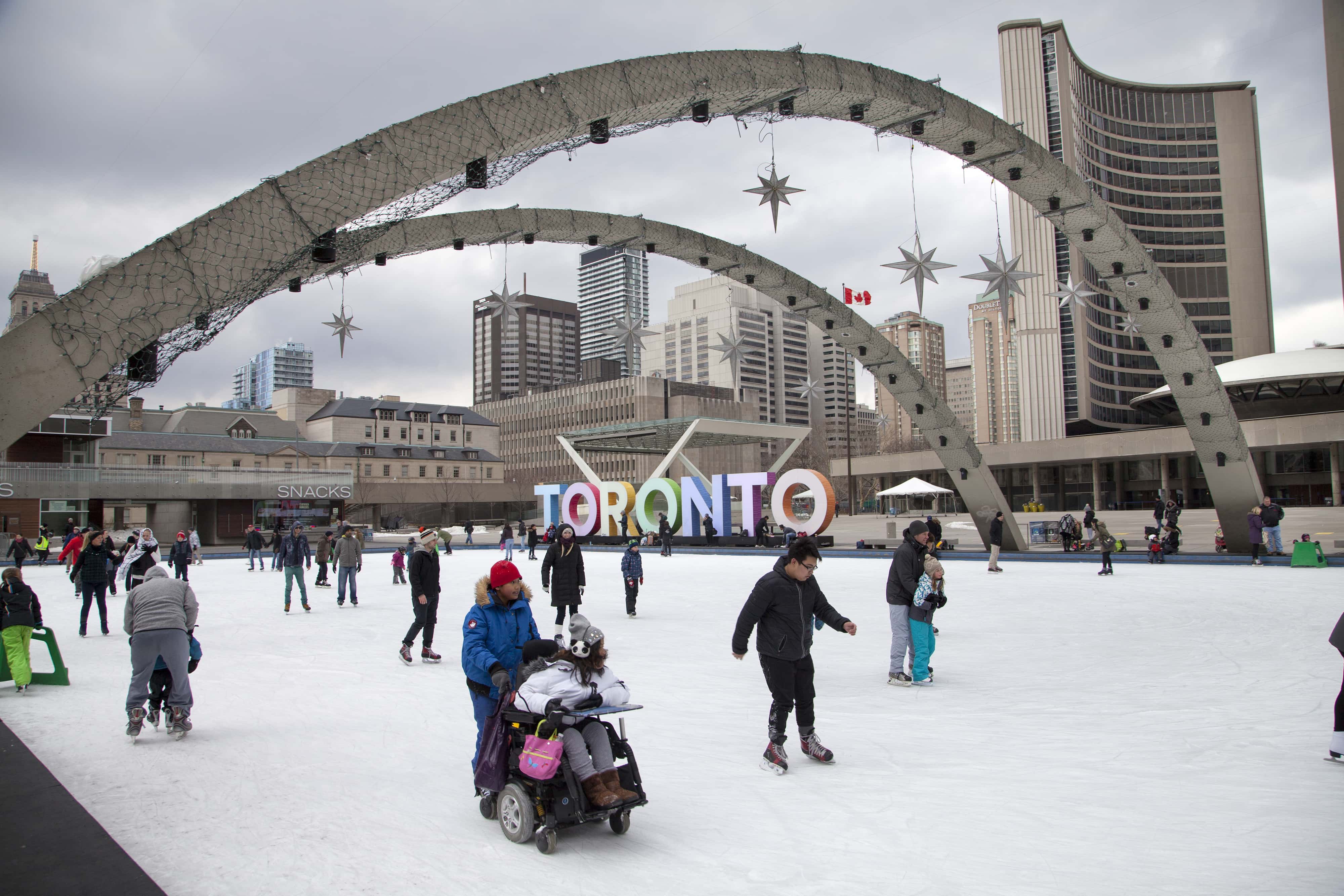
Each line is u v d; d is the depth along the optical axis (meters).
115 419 84.88
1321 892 3.91
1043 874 4.19
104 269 8.27
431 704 8.48
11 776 5.91
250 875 4.30
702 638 12.80
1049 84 122.88
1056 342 123.75
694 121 12.48
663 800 5.46
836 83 13.62
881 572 24.70
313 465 90.69
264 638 13.38
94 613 17.80
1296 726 7.00
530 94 10.44
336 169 9.24
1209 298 134.12
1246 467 23.39
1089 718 7.45
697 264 23.97
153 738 7.20
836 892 4.02
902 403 29.22
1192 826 4.79
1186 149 136.62
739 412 118.81
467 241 18.20
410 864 4.45
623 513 40.94
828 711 7.93
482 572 28.78
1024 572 23.45
